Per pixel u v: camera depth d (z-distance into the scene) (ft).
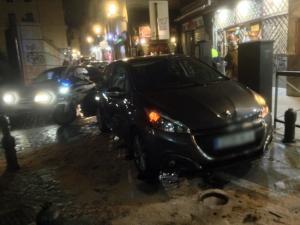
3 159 19.53
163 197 12.17
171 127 11.96
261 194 11.64
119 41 83.05
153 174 13.43
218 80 16.10
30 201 13.25
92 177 14.94
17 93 26.58
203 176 13.58
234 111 12.33
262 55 18.20
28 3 132.57
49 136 24.03
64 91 27.14
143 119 13.06
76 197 13.03
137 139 14.12
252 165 14.16
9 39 59.36
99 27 121.49
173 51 59.62
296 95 27.50
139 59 17.71
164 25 32.45
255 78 18.70
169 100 13.25
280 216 10.16
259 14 33.96
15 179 15.84
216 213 10.70
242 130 12.11
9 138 17.02
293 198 11.16
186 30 54.90
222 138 11.80
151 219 10.74
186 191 12.48
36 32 56.95
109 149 18.97
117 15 78.64
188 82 15.46
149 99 13.70
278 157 14.73
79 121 28.48
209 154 11.75
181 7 57.47
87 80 32.99
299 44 27.20
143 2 66.08
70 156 18.52
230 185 12.59
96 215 11.41
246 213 10.52
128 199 12.30
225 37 41.34
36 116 32.27
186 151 11.63
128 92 15.43
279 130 18.52
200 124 11.73
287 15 29.73
